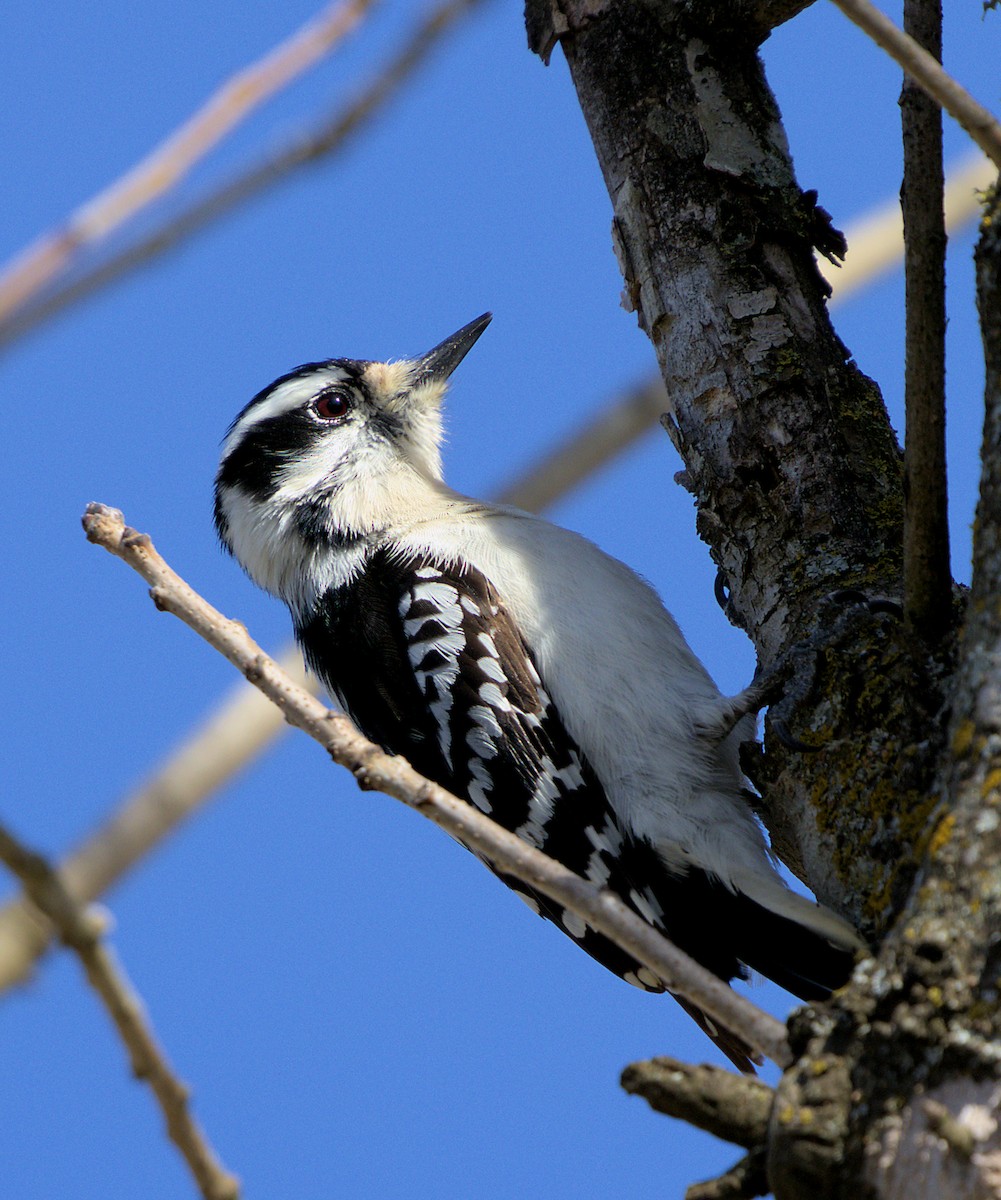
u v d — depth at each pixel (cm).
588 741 1010
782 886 949
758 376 885
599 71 970
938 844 552
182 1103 438
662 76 948
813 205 921
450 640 1070
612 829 1002
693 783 980
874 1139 503
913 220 680
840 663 783
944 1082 496
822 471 867
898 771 727
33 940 428
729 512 885
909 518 708
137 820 555
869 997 527
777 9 929
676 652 1034
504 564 1083
